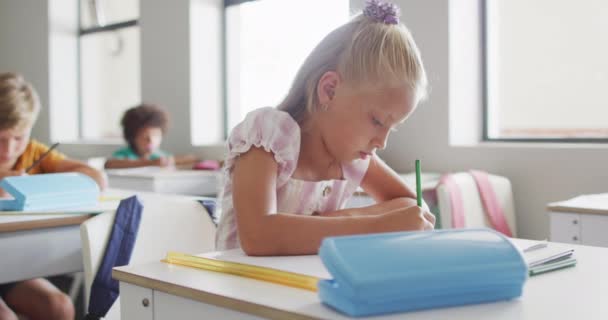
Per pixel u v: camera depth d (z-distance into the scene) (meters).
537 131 2.98
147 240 1.32
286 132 1.02
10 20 5.43
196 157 3.89
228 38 4.11
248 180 0.97
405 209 0.95
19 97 1.90
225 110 4.15
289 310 0.64
